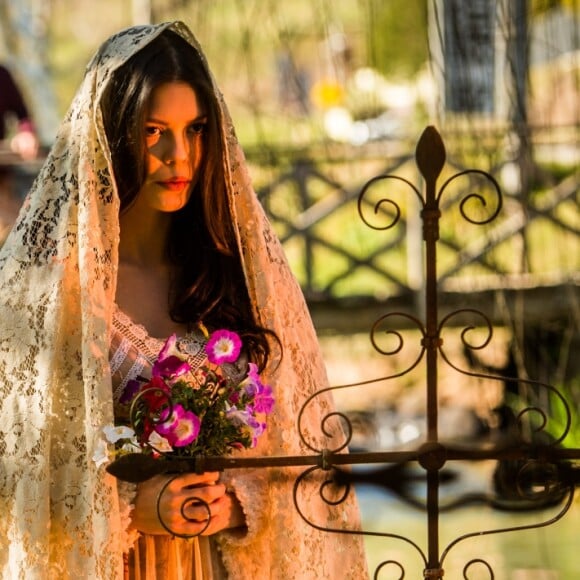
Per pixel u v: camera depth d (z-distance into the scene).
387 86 20.80
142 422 4.16
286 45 15.27
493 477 4.71
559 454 4.09
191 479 4.30
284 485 4.58
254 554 4.58
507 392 12.45
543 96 14.05
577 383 12.27
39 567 4.30
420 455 4.13
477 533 4.19
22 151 13.08
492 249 12.38
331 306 13.73
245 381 4.34
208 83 4.44
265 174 14.77
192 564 4.49
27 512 4.32
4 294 4.43
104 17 31.89
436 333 4.15
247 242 4.64
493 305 12.84
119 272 4.61
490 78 12.59
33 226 4.41
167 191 4.44
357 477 4.20
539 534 10.48
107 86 4.35
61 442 4.35
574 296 12.02
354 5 20.56
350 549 4.85
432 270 4.16
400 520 11.09
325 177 14.64
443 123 12.64
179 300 4.63
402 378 14.56
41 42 26.25
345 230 16.78
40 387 4.34
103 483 4.21
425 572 4.16
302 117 18.38
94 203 4.33
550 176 13.12
